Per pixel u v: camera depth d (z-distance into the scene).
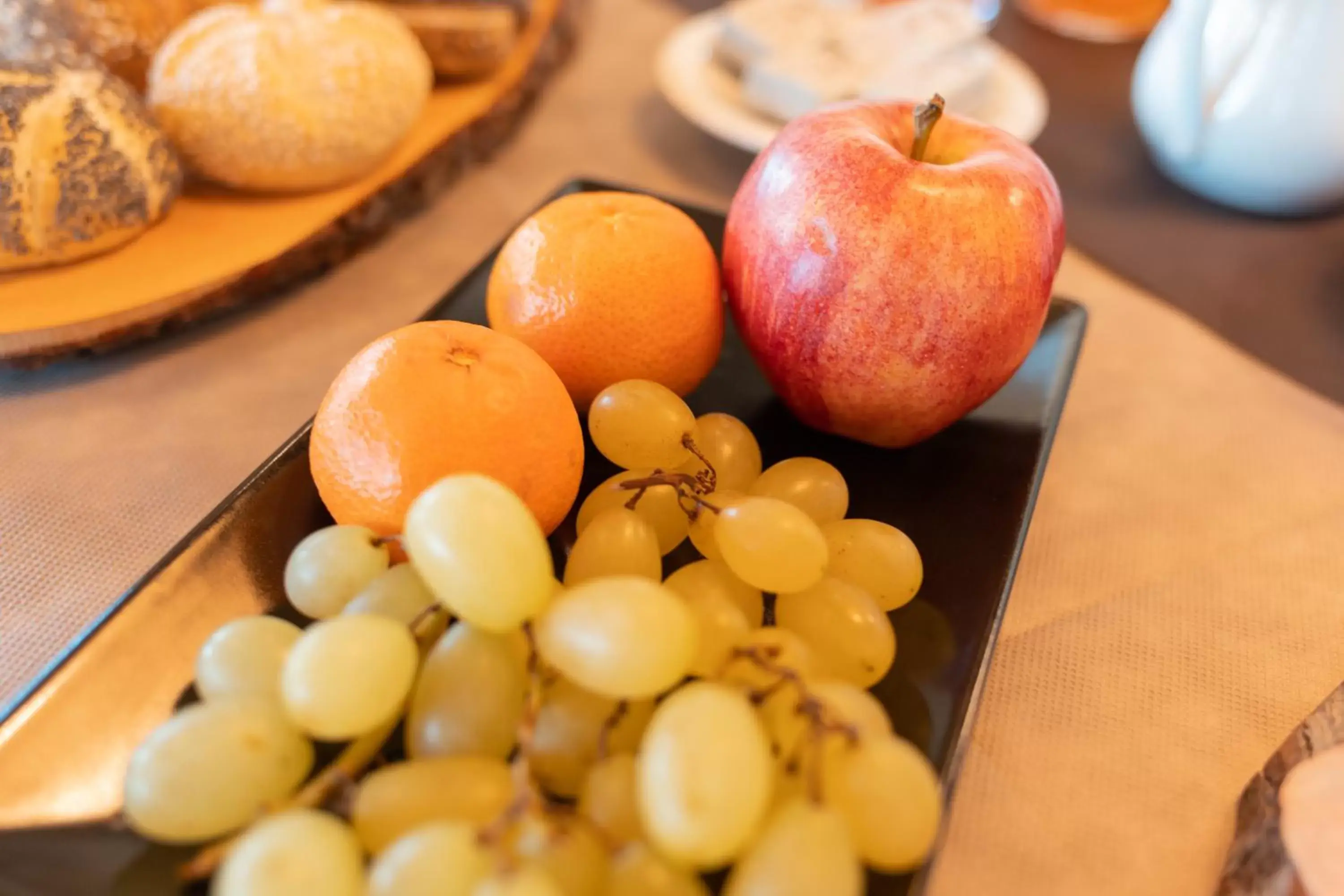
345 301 0.35
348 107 0.34
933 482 0.29
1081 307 0.33
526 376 0.24
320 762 0.22
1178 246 0.39
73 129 0.30
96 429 0.30
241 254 0.33
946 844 0.23
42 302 0.30
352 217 0.35
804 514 0.24
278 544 0.25
